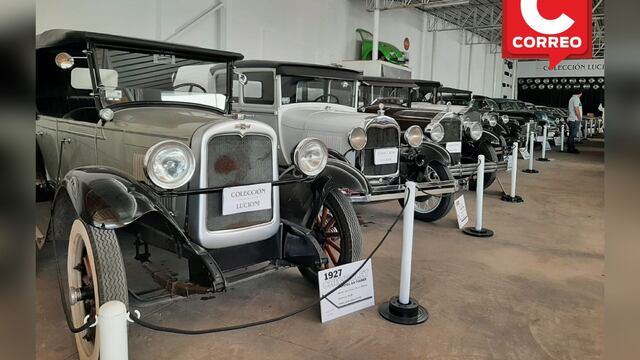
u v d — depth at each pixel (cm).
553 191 687
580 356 225
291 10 898
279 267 260
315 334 242
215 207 230
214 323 251
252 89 480
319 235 308
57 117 354
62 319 251
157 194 213
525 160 1082
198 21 732
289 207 288
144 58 309
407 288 265
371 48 1061
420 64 1432
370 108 602
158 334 237
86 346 207
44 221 303
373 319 261
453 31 1647
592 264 361
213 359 215
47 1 553
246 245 250
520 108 1271
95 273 198
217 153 229
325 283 255
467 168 520
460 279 324
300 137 440
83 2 586
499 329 252
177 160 207
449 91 854
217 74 350
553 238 434
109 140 287
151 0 667
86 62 295
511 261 365
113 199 196
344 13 1051
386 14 1218
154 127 257
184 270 309
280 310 268
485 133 651
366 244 402
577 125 1265
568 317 268
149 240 246
